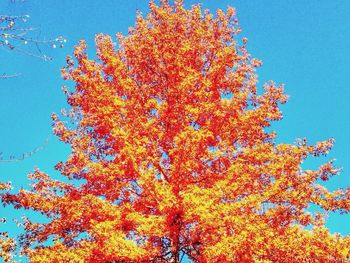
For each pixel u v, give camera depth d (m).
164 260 7.63
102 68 9.78
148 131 8.09
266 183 8.14
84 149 8.62
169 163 8.58
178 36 9.95
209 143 8.60
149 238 8.05
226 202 7.29
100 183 8.12
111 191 7.98
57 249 7.10
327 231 6.96
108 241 6.76
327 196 7.58
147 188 7.25
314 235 6.96
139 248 6.96
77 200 7.68
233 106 8.48
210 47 10.03
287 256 6.98
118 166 7.71
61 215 7.75
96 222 7.01
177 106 8.41
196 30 9.86
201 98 8.71
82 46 9.62
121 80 9.03
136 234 8.02
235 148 8.45
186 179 7.53
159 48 9.63
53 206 7.75
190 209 6.79
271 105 8.61
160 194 7.01
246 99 9.04
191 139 7.32
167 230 7.10
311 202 7.57
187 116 8.39
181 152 7.36
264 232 6.70
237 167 7.50
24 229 8.08
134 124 8.15
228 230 6.88
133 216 7.23
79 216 7.57
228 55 9.08
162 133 8.18
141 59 9.77
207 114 8.74
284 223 7.52
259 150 7.90
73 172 8.66
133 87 9.03
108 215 7.48
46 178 8.40
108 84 9.33
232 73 9.74
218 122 8.48
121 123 8.20
